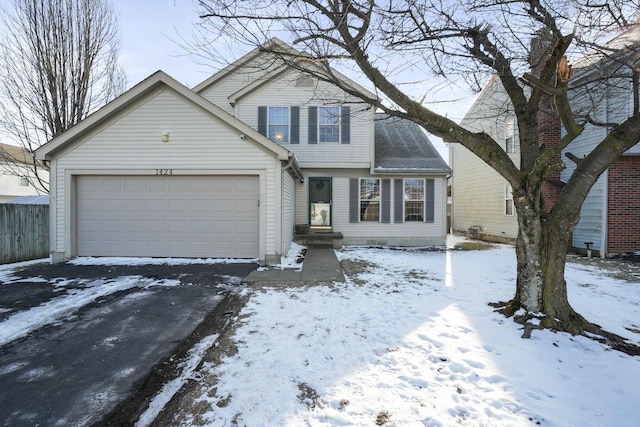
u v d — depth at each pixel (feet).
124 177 26.11
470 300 15.90
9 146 62.85
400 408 7.58
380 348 10.71
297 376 9.02
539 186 12.62
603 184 30.42
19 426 7.11
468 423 7.06
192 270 22.40
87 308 14.82
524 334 11.44
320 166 37.19
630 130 11.55
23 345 11.11
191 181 26.20
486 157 13.10
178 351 10.74
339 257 29.48
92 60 37.70
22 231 26.94
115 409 7.73
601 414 7.33
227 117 25.09
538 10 12.25
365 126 37.37
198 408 7.71
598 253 30.78
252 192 26.12
